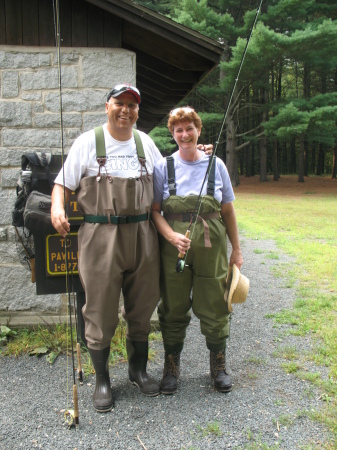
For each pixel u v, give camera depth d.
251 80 22.75
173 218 3.00
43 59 4.22
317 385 3.25
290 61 26.55
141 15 3.98
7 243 4.31
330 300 5.34
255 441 2.60
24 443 2.61
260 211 15.83
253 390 3.20
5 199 4.27
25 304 4.37
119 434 2.69
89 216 2.85
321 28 20.02
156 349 3.90
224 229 3.07
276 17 22.84
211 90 24.02
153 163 3.04
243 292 2.98
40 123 4.27
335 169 35.09
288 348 3.91
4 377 3.42
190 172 2.98
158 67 5.21
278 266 7.29
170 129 3.01
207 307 3.08
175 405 3.00
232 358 3.76
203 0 22.30
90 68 4.27
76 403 2.72
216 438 2.64
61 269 3.66
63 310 4.41
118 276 2.87
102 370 3.00
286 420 2.81
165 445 2.58
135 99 2.77
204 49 4.20
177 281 3.05
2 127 4.24
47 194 3.68
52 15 4.18
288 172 45.56
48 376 3.43
